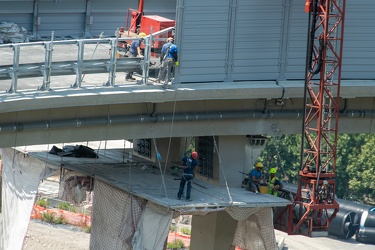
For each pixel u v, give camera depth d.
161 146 97.81
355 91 93.19
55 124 82.94
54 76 87.81
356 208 148.75
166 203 83.62
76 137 85.00
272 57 90.38
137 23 97.19
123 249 88.81
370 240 146.62
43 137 83.56
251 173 90.88
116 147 107.94
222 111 90.69
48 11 107.88
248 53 89.25
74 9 110.00
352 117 97.31
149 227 86.75
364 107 97.12
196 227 97.06
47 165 95.31
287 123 94.44
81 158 97.31
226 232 95.06
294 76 91.69
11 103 77.31
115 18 113.81
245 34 88.81
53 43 79.69
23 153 97.56
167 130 88.88
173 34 88.81
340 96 92.94
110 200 90.44
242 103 91.50
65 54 95.56
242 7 88.19
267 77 90.44
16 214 97.75
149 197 85.38
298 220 93.75
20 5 105.81
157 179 91.75
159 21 92.88
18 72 78.62
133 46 85.88
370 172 187.00
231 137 93.12
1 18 104.75
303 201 92.88
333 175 93.25
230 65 88.50
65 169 94.81
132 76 86.75
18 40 102.69
